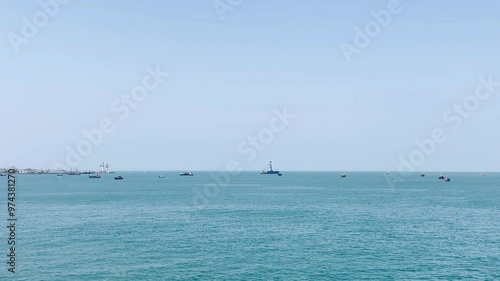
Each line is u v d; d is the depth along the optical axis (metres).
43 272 43.38
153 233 66.00
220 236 63.31
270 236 63.47
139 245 56.34
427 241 59.53
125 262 47.28
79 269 44.56
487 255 50.94
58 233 65.62
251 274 43.06
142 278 41.56
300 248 54.72
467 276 42.47
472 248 54.81
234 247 55.31
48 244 56.75
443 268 45.28
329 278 41.81
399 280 41.19
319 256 50.38
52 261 47.59
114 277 41.81
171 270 44.31
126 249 53.78
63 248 54.25
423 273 43.50
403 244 57.34
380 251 53.00
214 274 42.97
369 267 45.66
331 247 55.38
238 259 48.91
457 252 52.53
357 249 54.19
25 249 53.56
